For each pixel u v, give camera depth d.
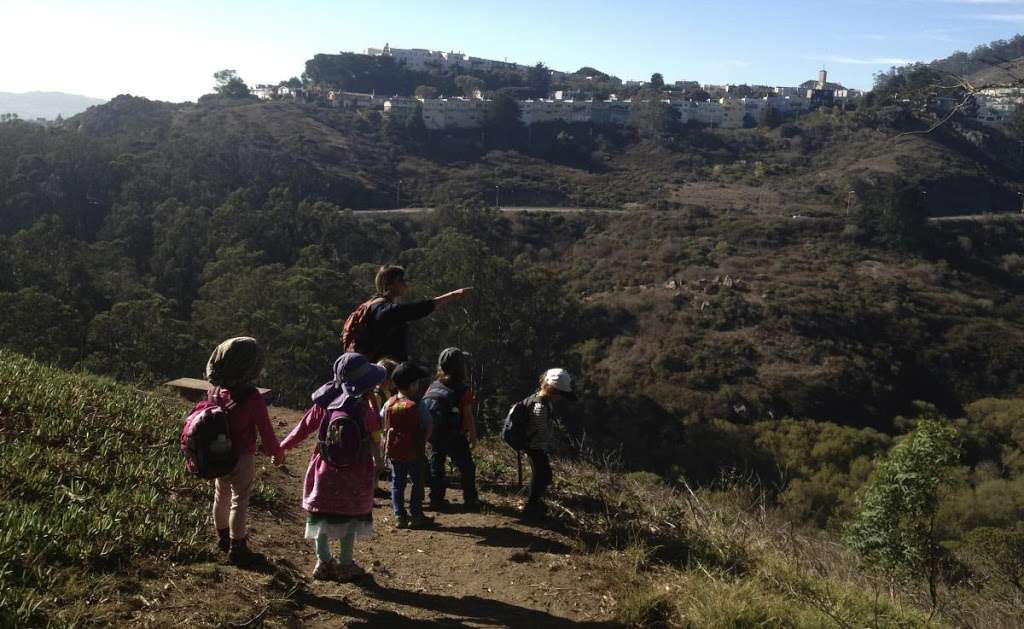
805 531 8.41
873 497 7.32
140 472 5.24
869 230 71.06
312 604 4.05
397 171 96.94
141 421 6.50
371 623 3.95
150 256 55.62
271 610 3.81
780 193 92.31
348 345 5.38
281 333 33.25
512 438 5.99
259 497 5.72
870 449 36.06
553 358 36.16
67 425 5.77
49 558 3.74
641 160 115.38
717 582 4.84
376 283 5.45
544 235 73.00
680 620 4.42
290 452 7.55
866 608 5.25
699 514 6.69
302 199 75.06
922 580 6.90
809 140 115.81
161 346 31.14
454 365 6.22
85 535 3.99
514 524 5.95
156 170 67.62
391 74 170.50
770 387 44.25
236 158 75.88
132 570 3.87
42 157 65.81
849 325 51.81
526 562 5.17
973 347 50.81
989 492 28.81
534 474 6.05
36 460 4.91
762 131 126.94
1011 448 37.72
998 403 44.56
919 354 49.81
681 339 49.75
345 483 4.25
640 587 4.83
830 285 58.41
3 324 29.62
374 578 4.62
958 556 9.09
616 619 4.42
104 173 66.81
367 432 4.26
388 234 63.69
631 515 6.34
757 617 4.46
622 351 49.31
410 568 4.91
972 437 37.94
